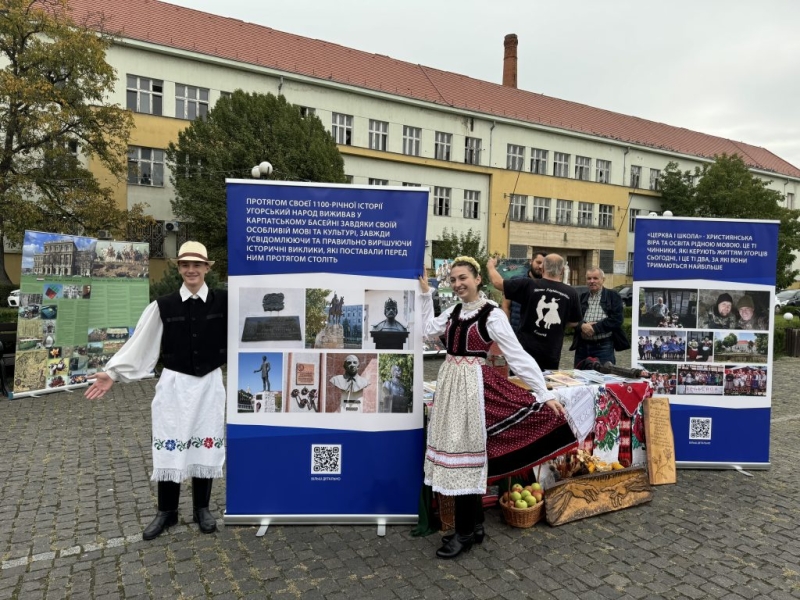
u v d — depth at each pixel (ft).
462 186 107.65
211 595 9.75
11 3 53.36
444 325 11.98
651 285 16.37
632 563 10.98
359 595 9.77
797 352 44.86
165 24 84.64
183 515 13.07
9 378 28.02
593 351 18.38
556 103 129.90
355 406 12.41
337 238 12.18
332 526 12.50
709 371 16.46
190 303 11.93
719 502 14.10
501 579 10.35
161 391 11.82
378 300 12.34
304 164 70.54
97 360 28.63
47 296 26.11
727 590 10.06
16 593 9.79
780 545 11.82
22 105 55.42
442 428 11.03
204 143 68.54
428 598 9.71
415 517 12.53
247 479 12.41
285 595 9.75
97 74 58.23
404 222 12.25
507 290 15.69
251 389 12.25
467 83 118.32
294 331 12.25
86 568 10.64
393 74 106.83
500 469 11.55
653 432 15.17
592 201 123.34
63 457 17.15
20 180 54.65
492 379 11.48
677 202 128.06
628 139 128.98
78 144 60.13
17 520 12.75
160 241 79.92
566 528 12.50
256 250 12.08
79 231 61.93
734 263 16.33
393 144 99.04
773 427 22.16
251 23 96.94
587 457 13.79
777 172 153.07
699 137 152.35
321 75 93.15
